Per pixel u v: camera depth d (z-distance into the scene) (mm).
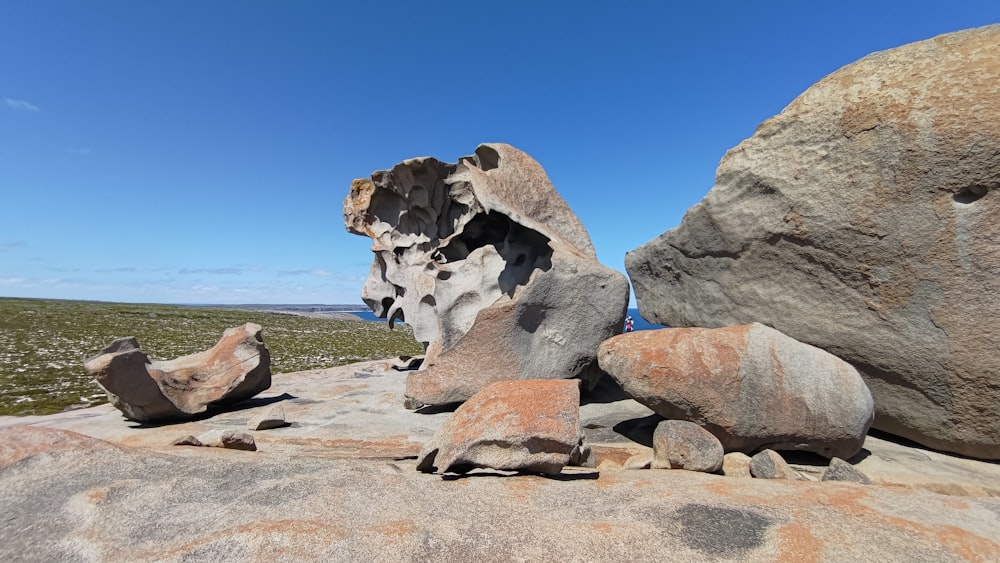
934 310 5070
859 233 5477
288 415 7340
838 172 5637
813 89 6090
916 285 5168
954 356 4965
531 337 7301
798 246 5973
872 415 4832
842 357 5750
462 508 3250
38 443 4027
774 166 6172
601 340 7422
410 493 3477
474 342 7281
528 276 8227
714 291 6949
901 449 5355
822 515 3176
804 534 2912
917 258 5145
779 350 4930
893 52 5609
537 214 8852
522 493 3533
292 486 3541
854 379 4836
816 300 5898
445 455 3844
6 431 4145
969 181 4840
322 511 3129
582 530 2939
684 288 7438
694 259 7188
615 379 5359
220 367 7922
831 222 5656
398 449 5672
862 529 2992
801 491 3631
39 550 2777
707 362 4914
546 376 7230
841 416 4652
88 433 6570
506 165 9000
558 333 7320
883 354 5406
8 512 3201
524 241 8562
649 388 5020
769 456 4336
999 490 4383
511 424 3914
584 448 4609
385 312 10977
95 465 3850
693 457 4383
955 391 4992
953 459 5121
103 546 2771
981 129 4754
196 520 3053
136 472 3789
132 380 6648
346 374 11547
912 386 5281
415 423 6734
